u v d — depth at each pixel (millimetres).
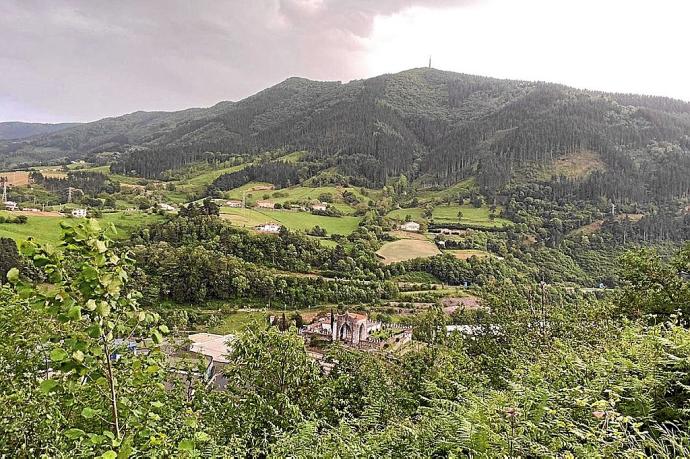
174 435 4543
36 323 5336
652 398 5145
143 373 3568
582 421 5016
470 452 4852
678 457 3867
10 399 4250
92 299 2766
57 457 3729
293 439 7168
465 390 7125
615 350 6836
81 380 3213
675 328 6531
